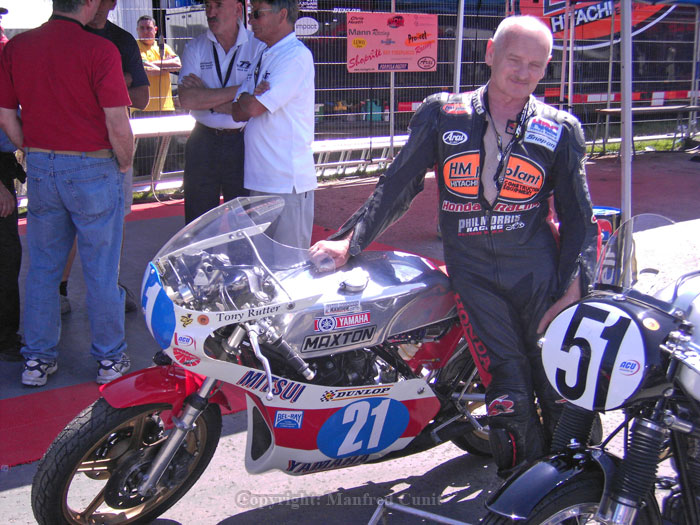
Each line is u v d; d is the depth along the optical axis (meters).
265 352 2.66
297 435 2.67
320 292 2.62
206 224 2.73
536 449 2.80
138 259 6.40
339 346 2.70
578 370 2.07
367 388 2.74
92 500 2.99
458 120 2.80
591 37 12.07
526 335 2.93
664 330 2.03
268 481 3.26
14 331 4.44
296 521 2.98
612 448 3.53
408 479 3.29
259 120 4.27
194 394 2.65
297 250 2.82
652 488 2.19
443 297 2.93
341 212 8.16
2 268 4.27
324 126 9.77
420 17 9.40
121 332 4.14
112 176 3.87
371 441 2.82
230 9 4.77
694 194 9.04
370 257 3.04
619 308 2.09
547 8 11.41
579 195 2.84
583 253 2.82
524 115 2.75
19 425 3.62
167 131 8.02
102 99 3.64
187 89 4.75
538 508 2.05
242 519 2.98
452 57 10.55
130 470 2.74
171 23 8.97
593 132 12.62
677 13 12.81
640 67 12.80
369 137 10.16
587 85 12.27
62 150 3.73
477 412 3.66
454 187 2.84
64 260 4.05
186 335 2.45
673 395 2.08
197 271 2.53
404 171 2.90
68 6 3.62
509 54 2.65
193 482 2.96
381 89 10.09
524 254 2.84
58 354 4.43
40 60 3.59
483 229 2.82
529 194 2.79
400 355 2.95
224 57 4.89
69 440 2.56
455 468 3.39
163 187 9.05
